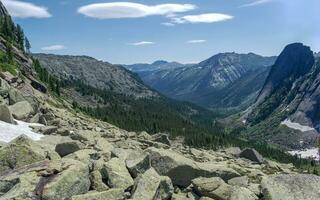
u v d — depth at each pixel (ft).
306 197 59.67
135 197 55.67
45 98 328.29
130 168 65.21
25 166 59.52
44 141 98.68
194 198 63.57
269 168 108.99
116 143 113.29
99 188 58.03
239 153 140.56
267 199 60.39
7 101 172.86
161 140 154.51
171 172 68.59
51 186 51.85
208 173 69.62
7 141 110.73
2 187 54.24
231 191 63.57
